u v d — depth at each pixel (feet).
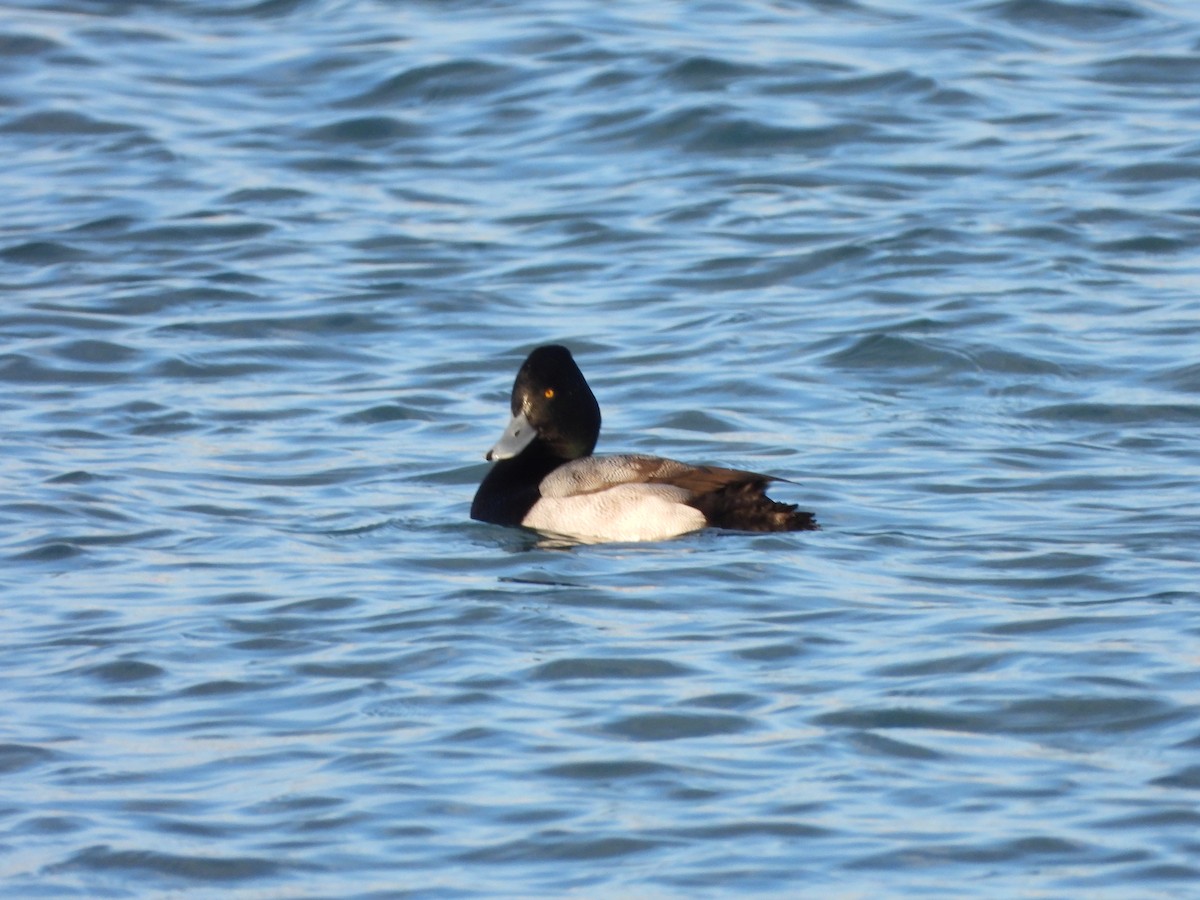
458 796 26.84
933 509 41.60
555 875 24.53
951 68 77.82
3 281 62.39
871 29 82.99
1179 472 44.14
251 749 28.76
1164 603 34.47
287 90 79.66
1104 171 68.23
